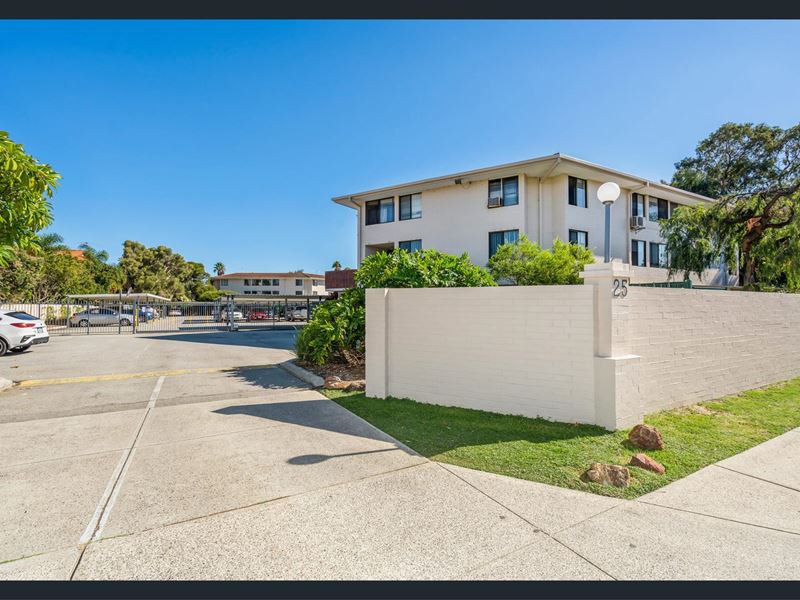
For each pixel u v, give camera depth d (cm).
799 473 372
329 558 249
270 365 1043
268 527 282
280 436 478
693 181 3038
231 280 7294
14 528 280
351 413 576
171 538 269
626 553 253
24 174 536
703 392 626
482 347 582
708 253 1534
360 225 2455
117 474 372
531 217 1927
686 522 289
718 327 658
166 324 3047
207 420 546
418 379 641
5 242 612
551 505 313
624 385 486
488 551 256
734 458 405
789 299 816
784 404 611
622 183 2019
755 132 2825
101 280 4606
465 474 370
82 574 234
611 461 396
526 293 547
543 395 533
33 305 2672
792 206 1282
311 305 3669
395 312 666
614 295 493
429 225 2186
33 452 429
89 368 1003
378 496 328
